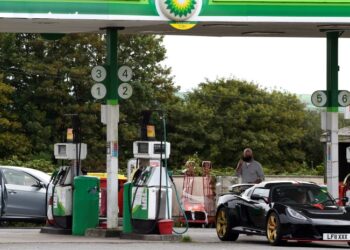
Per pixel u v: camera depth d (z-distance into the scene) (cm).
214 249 1866
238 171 2658
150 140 2169
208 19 2134
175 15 2112
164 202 2156
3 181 2906
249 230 2144
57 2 2066
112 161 2267
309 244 2120
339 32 2544
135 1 2098
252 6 2147
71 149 2341
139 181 2166
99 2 2083
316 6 2162
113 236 2223
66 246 1872
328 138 2533
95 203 2316
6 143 5416
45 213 2942
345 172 3531
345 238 1964
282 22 2180
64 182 2362
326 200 2116
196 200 3136
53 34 2552
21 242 1980
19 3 2050
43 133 5628
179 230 2803
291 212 1994
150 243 2030
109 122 2269
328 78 2544
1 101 5488
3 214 2892
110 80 2273
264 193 2139
